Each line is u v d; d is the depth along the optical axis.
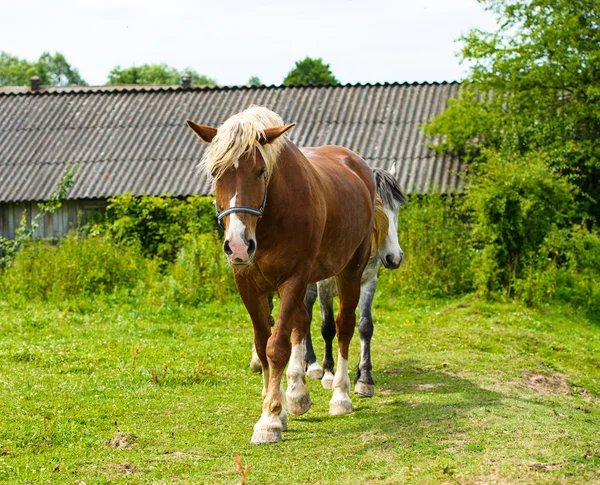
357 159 7.76
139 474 5.02
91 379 7.87
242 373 8.48
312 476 5.01
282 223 5.65
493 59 17.30
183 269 14.53
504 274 14.54
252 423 6.46
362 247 7.12
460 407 6.66
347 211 6.57
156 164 19.75
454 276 15.18
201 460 5.36
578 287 14.69
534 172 14.38
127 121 21.62
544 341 11.27
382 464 5.17
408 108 20.72
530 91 17.14
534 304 13.97
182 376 8.05
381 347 10.21
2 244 18.83
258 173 5.36
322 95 21.80
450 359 9.35
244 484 4.61
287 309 5.76
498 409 6.55
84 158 20.23
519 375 8.97
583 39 16.97
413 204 16.06
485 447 5.39
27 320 11.09
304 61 61.75
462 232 15.95
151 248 18.25
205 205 17.92
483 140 18.59
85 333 10.67
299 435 6.12
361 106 21.06
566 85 17.08
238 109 21.73
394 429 6.04
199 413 6.72
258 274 5.86
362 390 7.61
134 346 9.34
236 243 5.19
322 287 7.91
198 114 21.72
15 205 19.56
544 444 5.48
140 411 6.70
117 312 12.73
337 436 6.03
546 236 14.66
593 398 8.70
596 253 14.98
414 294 14.84
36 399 6.93
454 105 18.42
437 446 5.42
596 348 11.48
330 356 8.13
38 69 84.00
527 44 17.11
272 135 5.42
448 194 17.25
